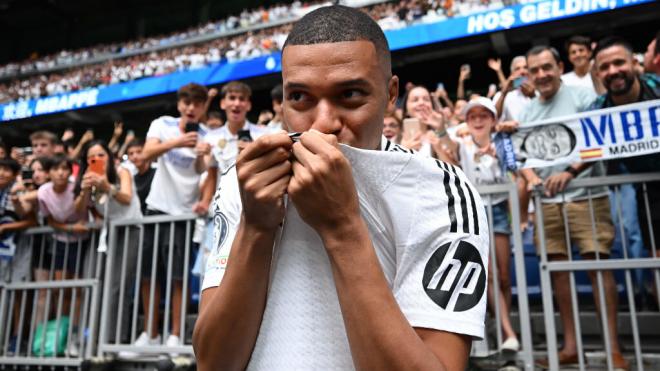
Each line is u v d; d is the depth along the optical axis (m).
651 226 2.57
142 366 3.27
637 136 2.59
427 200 0.75
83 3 17.70
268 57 9.66
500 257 2.96
